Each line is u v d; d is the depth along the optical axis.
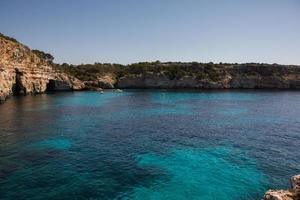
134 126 45.34
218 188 21.70
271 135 39.06
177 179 23.36
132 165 26.61
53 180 22.67
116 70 162.62
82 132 40.31
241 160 28.12
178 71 146.12
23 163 26.50
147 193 20.81
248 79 138.88
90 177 23.50
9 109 60.47
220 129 43.25
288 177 23.80
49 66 121.81
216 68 150.50
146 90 127.81
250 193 20.86
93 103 76.06
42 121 47.88
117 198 19.95
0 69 79.06
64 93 106.75
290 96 97.94
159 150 31.66
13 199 19.41
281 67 143.25
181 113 59.53
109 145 33.59
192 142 35.28
